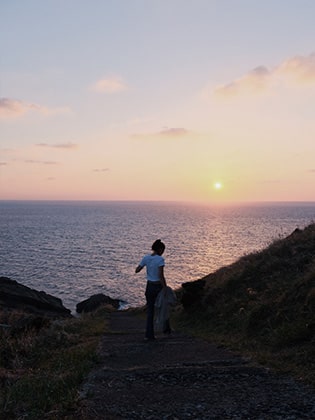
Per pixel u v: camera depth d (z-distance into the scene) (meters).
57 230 173.25
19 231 166.12
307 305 8.87
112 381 5.58
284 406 4.53
